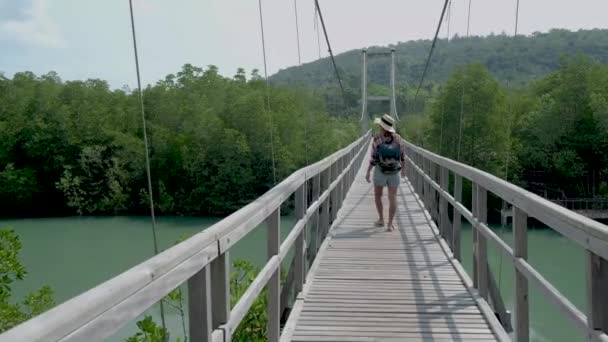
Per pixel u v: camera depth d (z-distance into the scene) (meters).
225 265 2.03
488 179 3.52
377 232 7.31
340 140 40.22
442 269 5.32
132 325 12.02
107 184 39.22
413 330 3.66
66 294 18.91
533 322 13.04
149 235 30.11
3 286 6.82
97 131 39.78
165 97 42.28
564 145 30.06
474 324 3.78
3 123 38.84
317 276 5.07
